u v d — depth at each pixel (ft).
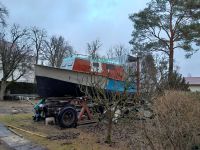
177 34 102.78
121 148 28.43
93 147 30.07
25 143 33.45
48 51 192.24
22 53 143.23
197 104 23.76
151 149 19.53
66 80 45.50
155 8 105.81
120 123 34.94
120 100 33.73
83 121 44.01
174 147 17.95
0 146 33.19
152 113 23.34
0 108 83.05
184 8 101.30
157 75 42.70
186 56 102.94
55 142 33.30
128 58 46.16
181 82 51.90
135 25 106.52
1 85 141.49
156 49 103.55
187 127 18.63
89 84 42.52
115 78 38.81
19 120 51.70
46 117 47.29
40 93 47.91
